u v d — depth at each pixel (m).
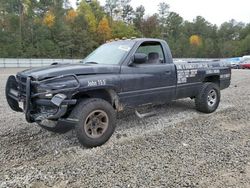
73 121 4.72
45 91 4.54
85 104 4.82
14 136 5.63
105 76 5.15
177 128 6.11
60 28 74.88
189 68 6.89
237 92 11.65
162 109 7.88
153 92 6.02
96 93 5.30
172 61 6.59
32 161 4.45
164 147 5.00
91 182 3.78
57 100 4.46
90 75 4.98
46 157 4.59
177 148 4.95
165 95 6.35
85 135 4.80
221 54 97.25
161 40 6.53
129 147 5.00
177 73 6.55
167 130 5.96
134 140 5.35
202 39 103.81
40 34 71.88
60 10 91.94
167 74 6.30
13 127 6.25
